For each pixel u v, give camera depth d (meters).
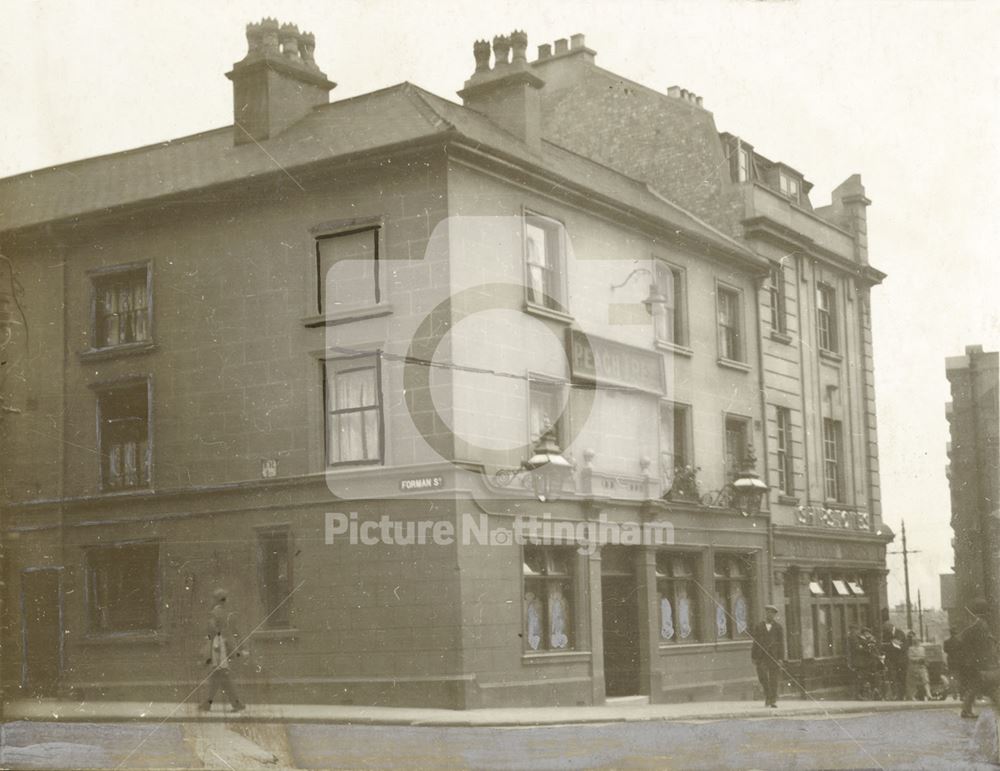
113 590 19.25
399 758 12.52
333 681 17.11
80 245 20.08
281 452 18.36
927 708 15.82
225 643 17.06
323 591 17.53
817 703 18.23
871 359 24.77
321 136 18.72
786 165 24.91
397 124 18.16
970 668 14.45
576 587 18.31
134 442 19.75
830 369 24.17
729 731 14.35
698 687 19.73
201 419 19.02
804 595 21.97
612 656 19.14
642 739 13.70
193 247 19.41
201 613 18.34
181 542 18.73
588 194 19.59
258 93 19.44
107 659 18.75
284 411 18.42
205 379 19.08
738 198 23.38
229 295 19.05
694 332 21.58
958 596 14.99
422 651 16.70
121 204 19.39
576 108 25.16
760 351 22.84
